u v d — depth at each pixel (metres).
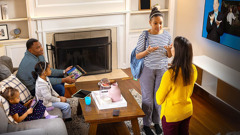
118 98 2.85
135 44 5.41
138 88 4.41
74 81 3.46
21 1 4.79
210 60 4.20
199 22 4.54
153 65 2.85
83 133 3.06
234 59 3.76
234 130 3.16
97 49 5.00
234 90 3.52
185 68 2.12
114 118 2.60
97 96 2.97
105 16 5.00
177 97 2.23
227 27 3.72
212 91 3.90
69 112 3.10
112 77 4.97
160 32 2.88
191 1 4.71
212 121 3.37
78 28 4.92
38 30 4.73
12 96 2.51
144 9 5.32
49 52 4.90
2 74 2.88
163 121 2.39
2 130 2.24
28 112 2.66
